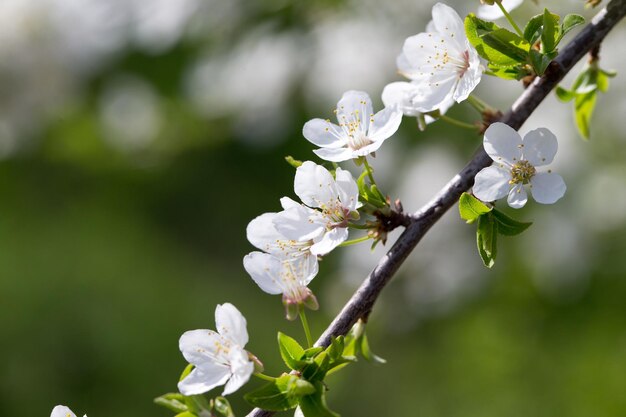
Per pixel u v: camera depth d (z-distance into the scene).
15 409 1.82
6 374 1.84
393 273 0.87
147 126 1.74
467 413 1.64
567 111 1.37
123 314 1.90
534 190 0.86
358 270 1.54
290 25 1.48
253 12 1.48
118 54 1.59
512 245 1.49
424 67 0.89
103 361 1.87
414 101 0.89
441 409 1.68
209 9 1.49
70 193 1.97
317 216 0.87
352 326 0.87
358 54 1.44
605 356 1.51
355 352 0.89
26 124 1.84
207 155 1.78
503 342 1.58
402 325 1.65
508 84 1.37
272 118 1.52
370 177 0.88
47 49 1.68
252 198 1.86
